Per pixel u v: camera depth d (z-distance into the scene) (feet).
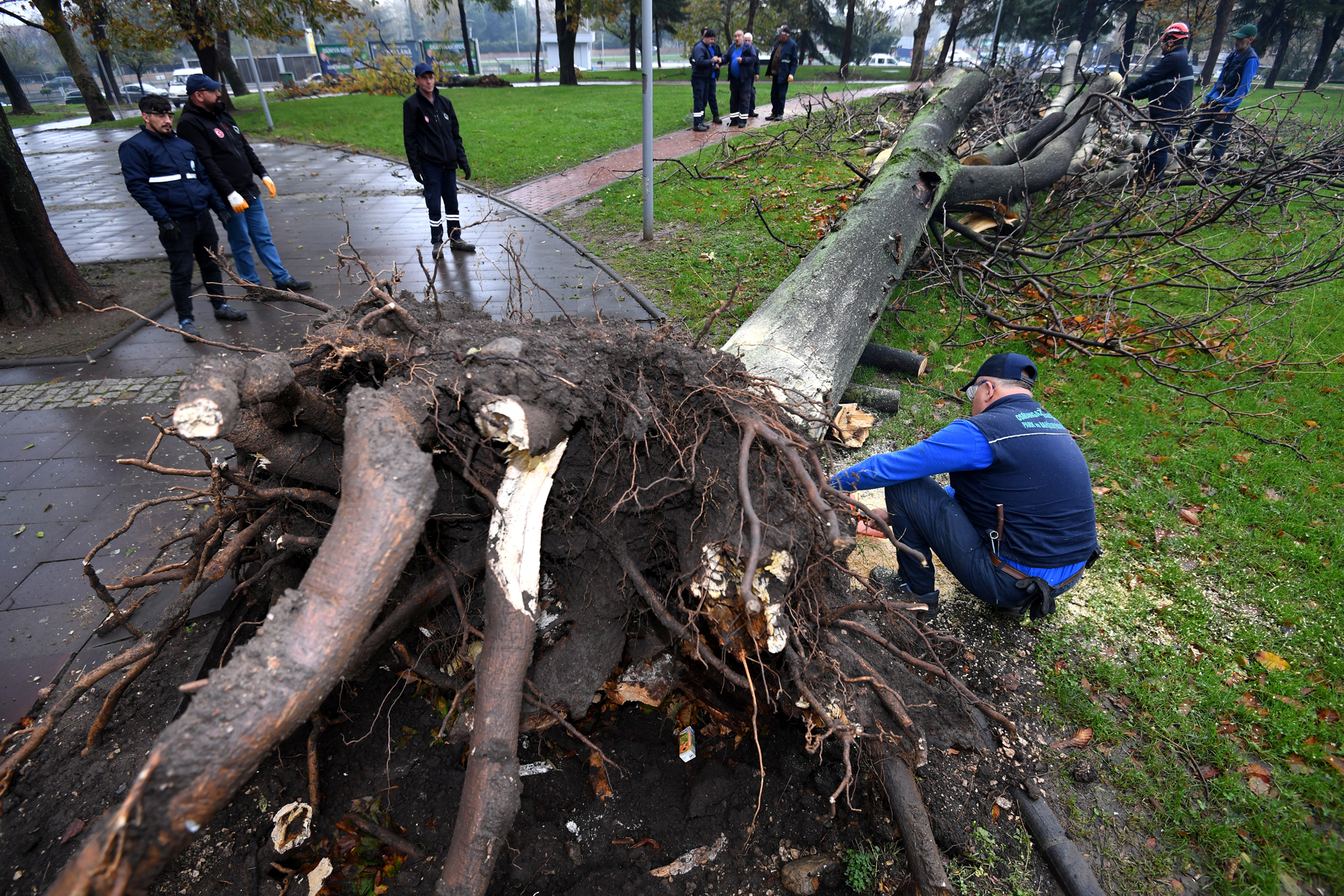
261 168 19.17
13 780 7.49
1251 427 13.58
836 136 35.63
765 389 8.75
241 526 8.66
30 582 10.19
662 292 20.01
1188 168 21.11
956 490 9.37
